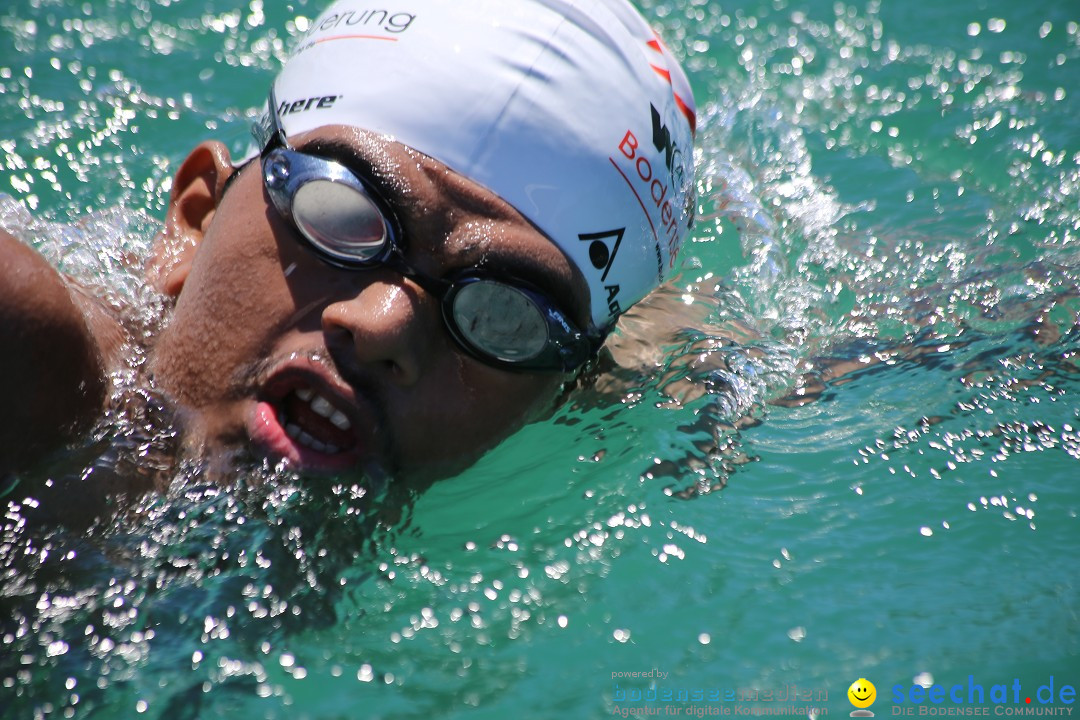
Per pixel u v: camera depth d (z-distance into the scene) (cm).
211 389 639
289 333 623
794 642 602
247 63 1346
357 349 611
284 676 570
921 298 953
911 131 1265
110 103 1237
